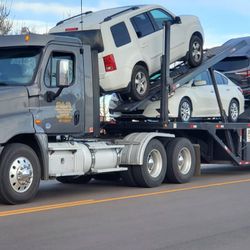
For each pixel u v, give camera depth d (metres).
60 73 11.27
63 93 11.74
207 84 16.66
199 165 15.30
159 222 9.09
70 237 7.98
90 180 15.98
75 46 12.08
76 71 12.09
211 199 11.59
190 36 15.48
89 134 12.66
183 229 8.58
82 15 14.10
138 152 13.27
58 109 11.62
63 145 11.77
